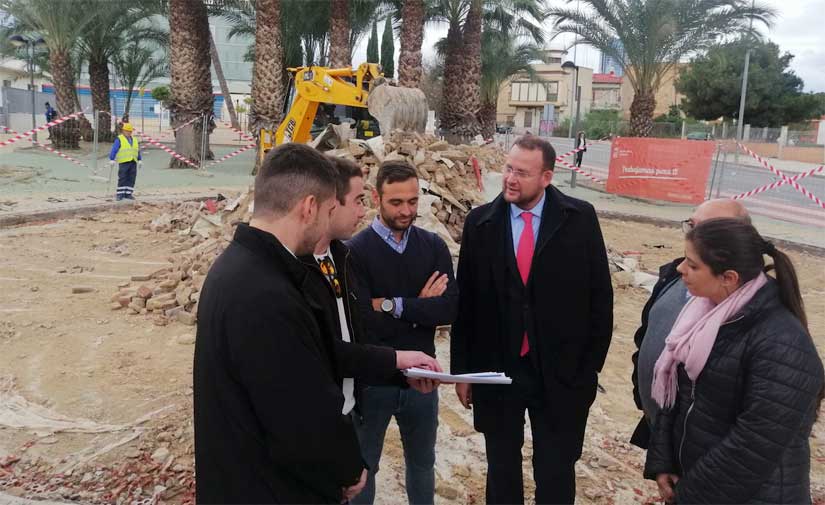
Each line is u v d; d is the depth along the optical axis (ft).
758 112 141.38
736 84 136.77
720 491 6.89
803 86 154.20
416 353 8.46
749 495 6.79
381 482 12.34
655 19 64.54
